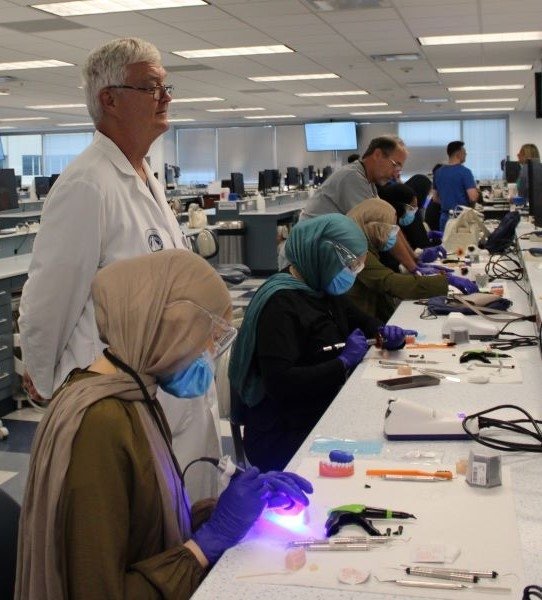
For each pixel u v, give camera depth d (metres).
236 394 2.09
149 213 1.98
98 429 1.03
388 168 3.77
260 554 1.09
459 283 3.22
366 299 3.09
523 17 7.08
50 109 14.68
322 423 1.67
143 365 1.10
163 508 1.09
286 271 2.15
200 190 14.25
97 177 1.86
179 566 1.07
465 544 1.09
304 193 12.24
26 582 1.06
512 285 3.68
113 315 1.10
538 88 7.44
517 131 17.20
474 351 2.20
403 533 1.13
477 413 1.60
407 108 16.08
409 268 3.59
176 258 1.13
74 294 1.85
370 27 7.48
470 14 6.93
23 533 1.07
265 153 18.80
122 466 1.04
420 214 4.97
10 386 4.20
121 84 1.90
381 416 1.71
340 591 0.99
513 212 5.17
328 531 1.14
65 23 6.93
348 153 18.23
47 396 1.91
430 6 6.58
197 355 1.12
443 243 5.29
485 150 17.62
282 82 11.72
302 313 2.02
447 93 13.42
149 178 2.08
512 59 9.65
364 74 10.91
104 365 1.13
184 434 1.84
